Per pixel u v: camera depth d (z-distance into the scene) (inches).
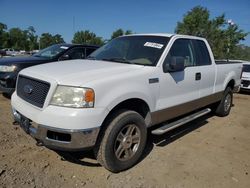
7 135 187.0
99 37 2292.1
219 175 154.6
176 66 169.0
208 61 226.2
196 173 155.0
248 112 312.5
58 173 145.0
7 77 266.4
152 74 161.9
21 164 150.8
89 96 129.3
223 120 267.3
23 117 144.4
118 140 145.9
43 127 130.3
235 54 1160.2
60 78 134.5
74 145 128.6
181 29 1246.9
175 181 145.3
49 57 313.7
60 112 127.6
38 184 134.0
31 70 154.9
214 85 235.5
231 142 207.3
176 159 170.4
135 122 151.4
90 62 173.2
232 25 1144.2
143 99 154.7
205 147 193.5
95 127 131.1
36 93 140.3
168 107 176.7
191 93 199.6
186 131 225.5
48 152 166.7
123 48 191.5
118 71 151.0
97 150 141.8
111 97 136.7
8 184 131.8
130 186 137.8
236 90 287.0
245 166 167.6
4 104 261.4
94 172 148.4
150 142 194.5
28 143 177.3
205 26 1187.9
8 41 3673.7
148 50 179.2
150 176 148.3
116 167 146.4
